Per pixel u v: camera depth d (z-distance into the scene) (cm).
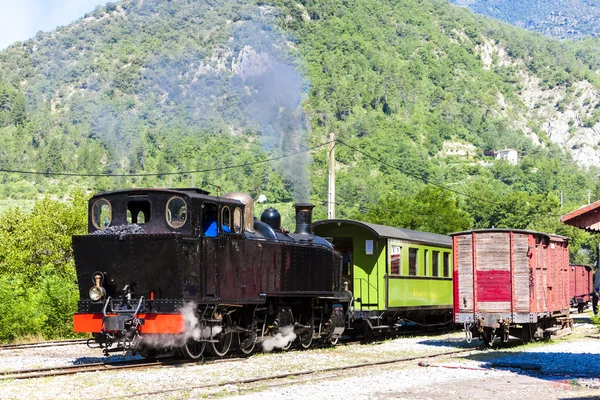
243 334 1886
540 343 2378
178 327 1581
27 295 2673
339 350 2117
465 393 1312
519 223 11412
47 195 3366
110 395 1223
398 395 1283
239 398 1220
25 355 1956
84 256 1678
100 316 1627
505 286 2256
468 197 12875
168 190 1689
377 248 2525
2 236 3155
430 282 2828
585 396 1284
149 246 1627
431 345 2317
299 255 2091
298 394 1268
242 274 1820
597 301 3903
